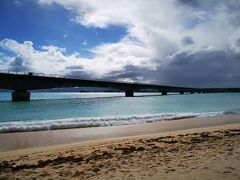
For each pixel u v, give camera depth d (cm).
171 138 1234
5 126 1739
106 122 2055
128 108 4172
